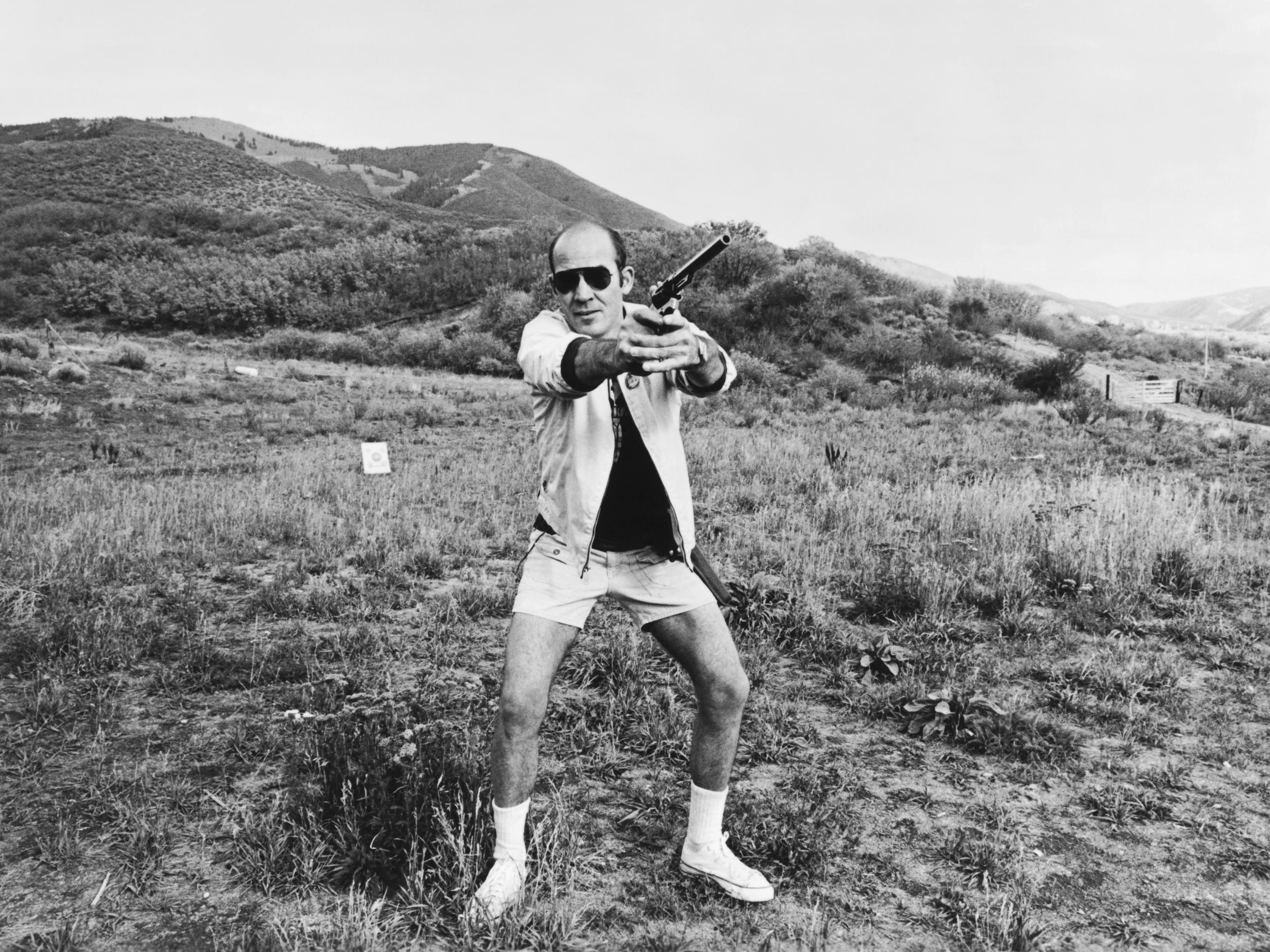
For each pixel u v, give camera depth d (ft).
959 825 10.20
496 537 26.94
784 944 7.88
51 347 91.56
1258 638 17.46
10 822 10.02
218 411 71.87
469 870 8.27
